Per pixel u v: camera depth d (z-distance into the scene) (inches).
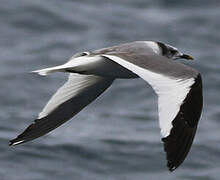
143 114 692.7
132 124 663.8
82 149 591.5
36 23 978.7
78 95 349.4
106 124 660.1
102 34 972.6
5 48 892.6
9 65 829.2
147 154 589.6
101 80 353.1
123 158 582.6
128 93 746.8
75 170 558.9
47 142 598.2
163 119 247.9
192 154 590.2
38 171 552.4
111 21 1025.5
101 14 1048.2
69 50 901.2
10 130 633.0
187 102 252.5
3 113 680.4
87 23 1006.4
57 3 1053.2
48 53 881.5
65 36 951.6
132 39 961.5
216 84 773.9
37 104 717.3
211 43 949.2
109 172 560.4
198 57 875.4
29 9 1007.0
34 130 334.0
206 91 753.0
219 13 1059.9
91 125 655.1
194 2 1098.7
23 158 569.3
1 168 552.4
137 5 1102.4
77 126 650.8
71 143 600.1
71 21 1000.9
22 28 963.3
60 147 591.5
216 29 1000.2
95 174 556.1
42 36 946.1
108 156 583.5
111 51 304.8
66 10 1034.7
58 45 914.7
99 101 724.0
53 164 565.3
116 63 305.9
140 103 725.9
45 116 338.3
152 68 268.1
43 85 768.3
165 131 247.4
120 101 727.7
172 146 255.9
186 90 253.0
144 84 768.3
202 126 655.1
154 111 703.7
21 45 907.4
